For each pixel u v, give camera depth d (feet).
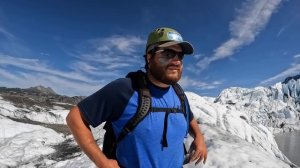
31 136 20.36
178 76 3.05
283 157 13.97
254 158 8.46
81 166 11.55
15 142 18.88
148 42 3.09
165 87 3.10
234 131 13.14
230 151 8.84
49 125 41.11
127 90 2.89
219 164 8.26
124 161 2.99
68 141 19.31
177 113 3.16
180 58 3.05
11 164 15.33
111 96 2.86
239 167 8.05
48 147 17.85
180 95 3.32
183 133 3.23
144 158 2.96
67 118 2.90
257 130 14.90
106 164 2.75
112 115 2.94
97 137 15.34
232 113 14.49
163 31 2.99
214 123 13.30
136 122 2.90
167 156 3.05
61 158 15.15
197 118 13.46
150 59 3.05
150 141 2.94
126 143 2.96
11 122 27.07
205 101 15.20
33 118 45.34
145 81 3.00
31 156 16.17
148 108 2.93
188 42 2.95
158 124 2.96
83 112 2.84
